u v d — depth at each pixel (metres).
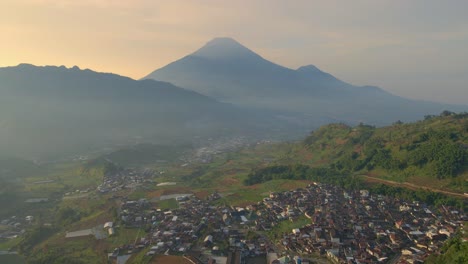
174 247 142.25
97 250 147.50
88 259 140.00
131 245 148.12
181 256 133.62
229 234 155.50
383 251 132.62
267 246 142.38
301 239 145.12
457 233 142.88
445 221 156.38
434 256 121.62
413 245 137.00
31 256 147.88
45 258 140.50
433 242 137.62
